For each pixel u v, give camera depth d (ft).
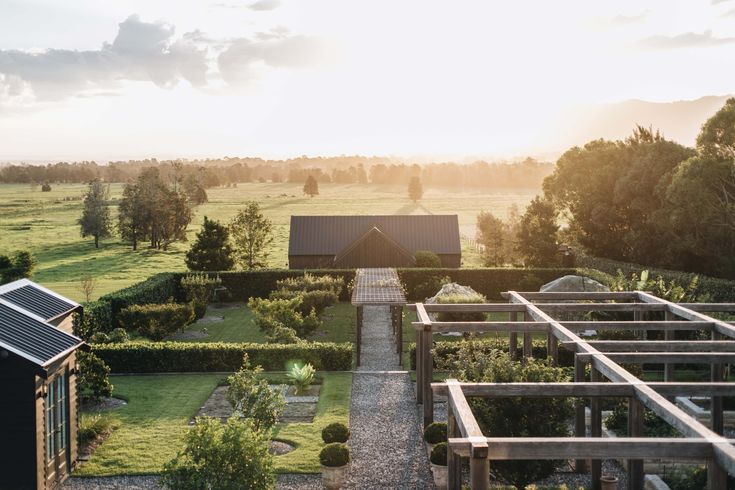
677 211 141.69
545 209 183.42
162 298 145.38
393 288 118.01
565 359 91.81
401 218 194.08
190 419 73.56
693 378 85.30
